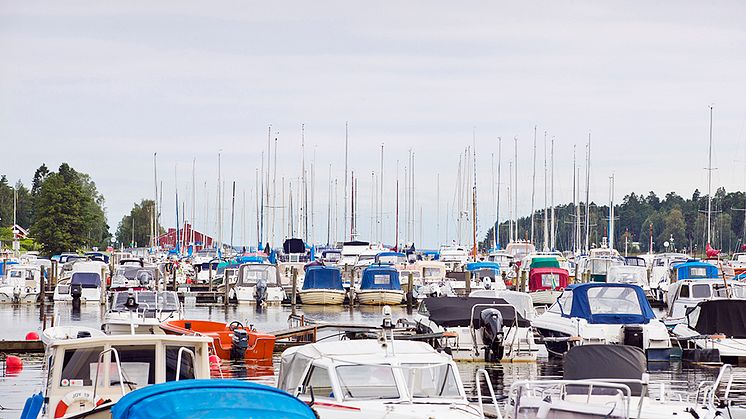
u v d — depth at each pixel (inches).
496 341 1289.4
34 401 743.7
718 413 727.1
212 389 552.7
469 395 1007.0
